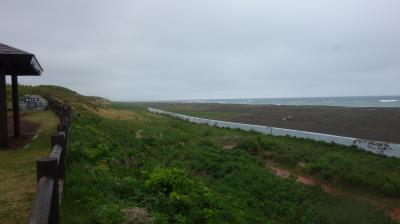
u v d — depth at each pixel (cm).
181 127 2791
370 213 955
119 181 729
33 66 962
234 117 4162
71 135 1062
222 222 674
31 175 696
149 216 568
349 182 1222
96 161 859
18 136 1211
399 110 4288
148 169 944
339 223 907
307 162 1509
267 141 1881
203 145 1859
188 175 1077
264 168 1431
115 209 542
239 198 1015
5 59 858
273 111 5206
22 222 464
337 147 1783
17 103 1205
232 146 1928
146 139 1791
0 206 520
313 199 1081
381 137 2059
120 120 2861
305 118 3694
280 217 955
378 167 1350
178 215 623
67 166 736
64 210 522
